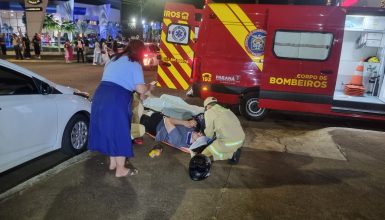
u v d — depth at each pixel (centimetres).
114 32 3269
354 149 548
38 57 2148
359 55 823
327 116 798
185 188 376
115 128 356
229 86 705
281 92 663
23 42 2052
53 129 425
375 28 741
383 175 445
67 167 414
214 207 338
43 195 345
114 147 363
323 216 333
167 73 809
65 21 2739
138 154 470
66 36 2714
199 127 482
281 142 568
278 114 794
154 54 1653
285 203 354
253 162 466
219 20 688
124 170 393
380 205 362
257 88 691
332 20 623
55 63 1872
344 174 441
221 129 428
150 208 331
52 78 1234
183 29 782
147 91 392
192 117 486
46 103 411
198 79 721
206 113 448
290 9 640
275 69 657
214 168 436
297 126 688
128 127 364
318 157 502
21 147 377
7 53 2323
